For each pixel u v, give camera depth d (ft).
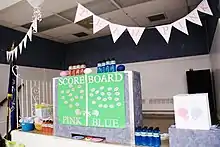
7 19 12.62
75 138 6.76
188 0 10.85
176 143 4.90
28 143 7.92
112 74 6.24
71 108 7.06
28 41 15.70
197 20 6.29
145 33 15.90
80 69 7.00
